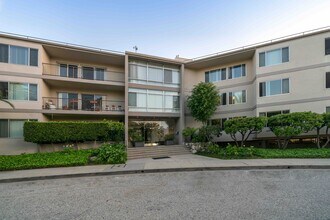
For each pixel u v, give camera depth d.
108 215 4.62
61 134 14.73
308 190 6.14
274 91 17.06
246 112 19.39
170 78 20.77
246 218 4.24
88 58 18.77
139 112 18.73
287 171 9.30
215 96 18.72
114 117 19.50
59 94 18.44
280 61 17.00
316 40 15.80
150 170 10.11
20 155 13.53
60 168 10.97
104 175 9.50
